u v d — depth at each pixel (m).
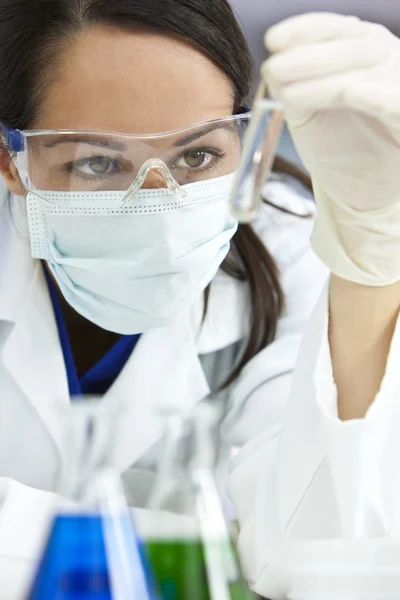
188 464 0.63
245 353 1.43
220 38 1.09
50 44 1.07
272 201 1.61
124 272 1.17
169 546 0.58
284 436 1.01
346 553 0.81
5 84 1.14
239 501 1.09
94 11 1.04
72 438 0.63
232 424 1.42
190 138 1.08
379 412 0.94
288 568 0.82
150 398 1.32
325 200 0.95
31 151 1.11
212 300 1.42
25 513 0.86
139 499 0.62
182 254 1.18
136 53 1.04
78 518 0.59
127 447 0.64
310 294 1.47
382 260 0.97
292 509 0.96
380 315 1.00
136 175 1.12
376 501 0.93
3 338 1.31
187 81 1.06
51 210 1.15
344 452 0.93
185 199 1.14
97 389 1.43
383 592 0.76
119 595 0.53
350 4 2.63
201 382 1.39
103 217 1.14
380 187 0.89
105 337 1.41
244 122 1.14
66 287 1.25
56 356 1.33
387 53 0.72
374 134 0.84
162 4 1.04
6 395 1.31
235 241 1.43
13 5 1.09
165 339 1.37
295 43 0.71
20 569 0.78
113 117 1.06
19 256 1.32
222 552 0.59
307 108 0.70
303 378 1.01
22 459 1.34
